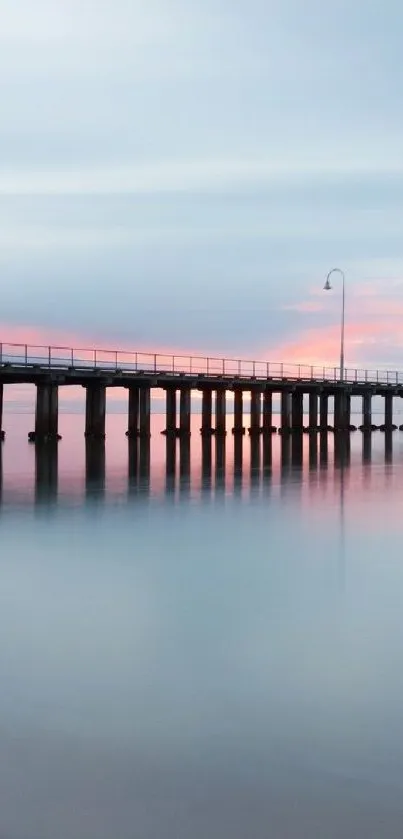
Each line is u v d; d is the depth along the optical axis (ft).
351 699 16.44
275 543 33.58
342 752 14.03
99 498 48.34
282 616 22.47
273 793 12.67
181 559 30.12
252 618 22.27
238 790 12.79
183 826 11.80
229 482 58.23
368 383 150.30
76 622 21.86
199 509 43.96
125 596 24.59
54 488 53.57
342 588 25.75
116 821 11.93
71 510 43.14
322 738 14.58
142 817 12.03
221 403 133.80
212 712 15.78
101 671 18.07
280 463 75.92
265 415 142.72
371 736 14.67
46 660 18.80
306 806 12.30
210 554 31.12
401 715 15.64
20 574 27.50
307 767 13.48
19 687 17.10
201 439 118.62
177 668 18.25
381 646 19.90
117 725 15.16
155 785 12.94
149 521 39.40
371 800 12.47
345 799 12.50
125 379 112.98
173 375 117.50
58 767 13.57
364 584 26.30
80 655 19.17
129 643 20.07
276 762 13.66
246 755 13.93
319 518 40.81
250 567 28.78
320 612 22.90
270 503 46.68
